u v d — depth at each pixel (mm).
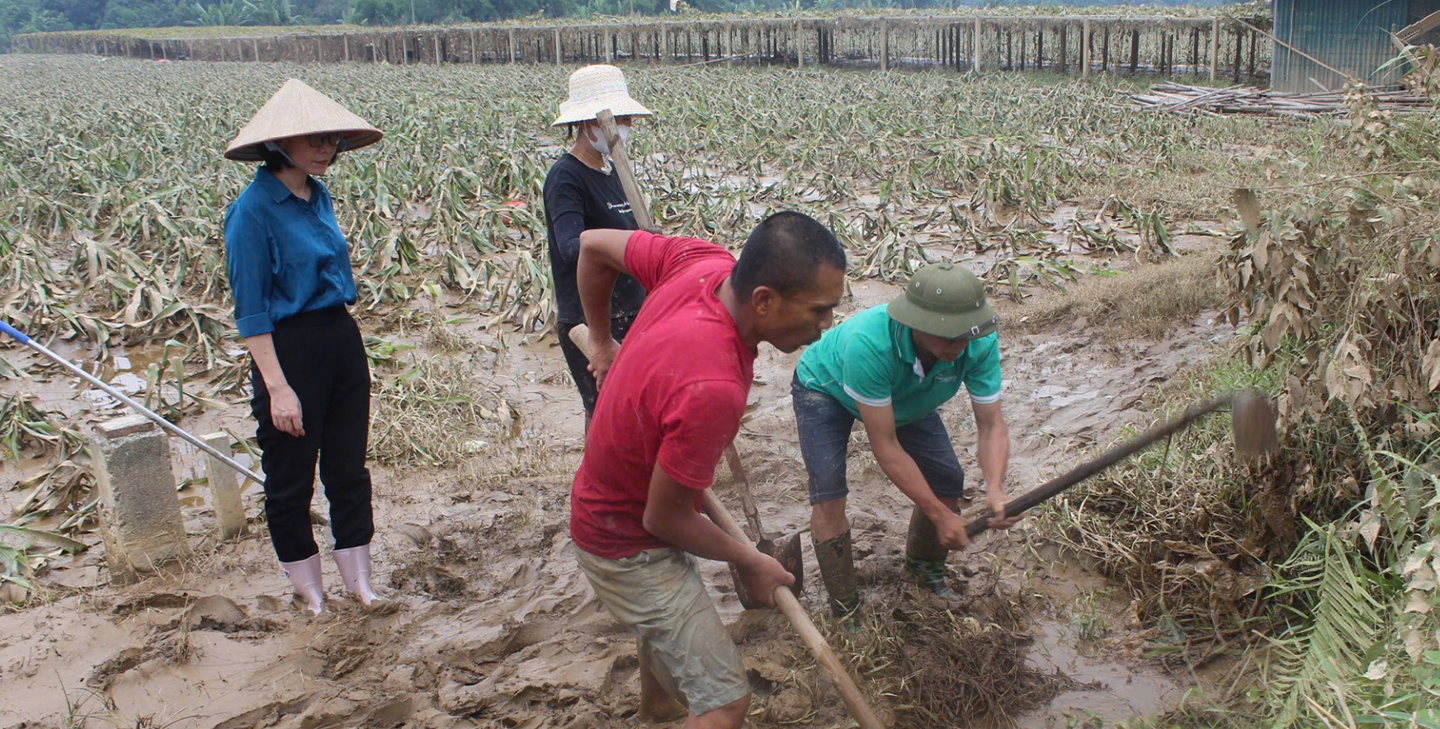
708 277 2457
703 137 17062
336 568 4344
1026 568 4074
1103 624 3703
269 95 27438
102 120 20297
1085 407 5586
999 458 3287
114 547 4184
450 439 5570
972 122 17078
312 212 3668
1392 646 2832
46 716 3387
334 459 3912
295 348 3668
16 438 5684
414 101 24109
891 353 3111
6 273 8703
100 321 7574
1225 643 3514
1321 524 3557
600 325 3260
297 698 3463
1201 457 4168
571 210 4145
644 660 3127
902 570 4082
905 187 12109
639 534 2641
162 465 4223
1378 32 18359
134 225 10461
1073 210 11242
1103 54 27062
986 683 3387
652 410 2354
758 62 36406
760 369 6613
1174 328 6574
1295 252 3438
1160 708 3270
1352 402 3197
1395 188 3562
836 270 2271
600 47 42531
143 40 62000
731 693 2680
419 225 11008
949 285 2939
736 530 2908
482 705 3422
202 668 3641
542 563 4336
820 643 2586
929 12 30906
